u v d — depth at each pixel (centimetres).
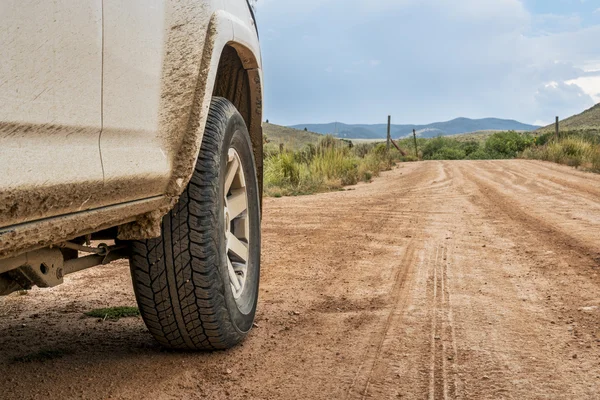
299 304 412
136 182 219
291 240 703
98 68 189
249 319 328
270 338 333
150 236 249
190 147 253
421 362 298
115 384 259
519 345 323
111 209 209
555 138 3922
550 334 343
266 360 297
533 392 259
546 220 866
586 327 355
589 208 1023
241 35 320
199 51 255
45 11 161
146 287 274
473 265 554
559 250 620
